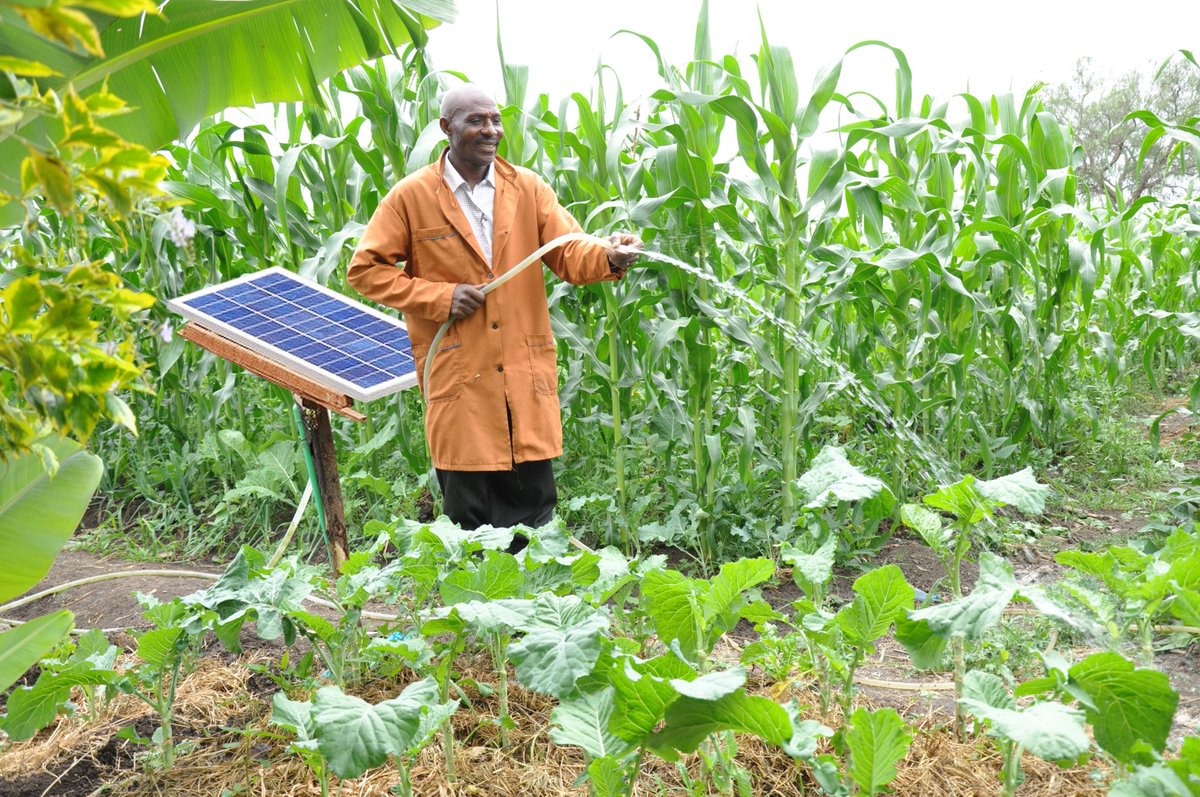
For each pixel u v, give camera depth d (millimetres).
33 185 1377
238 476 6168
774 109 4523
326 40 3242
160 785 2775
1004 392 5820
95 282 1568
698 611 2662
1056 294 5867
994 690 2258
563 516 5188
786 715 1982
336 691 2215
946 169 5383
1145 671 2057
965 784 2551
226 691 3352
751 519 4801
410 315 3828
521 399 3898
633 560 3334
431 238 3816
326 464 3666
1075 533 4953
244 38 3074
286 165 4934
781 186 4559
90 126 1343
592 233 5023
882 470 5113
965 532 2842
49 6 1097
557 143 5367
